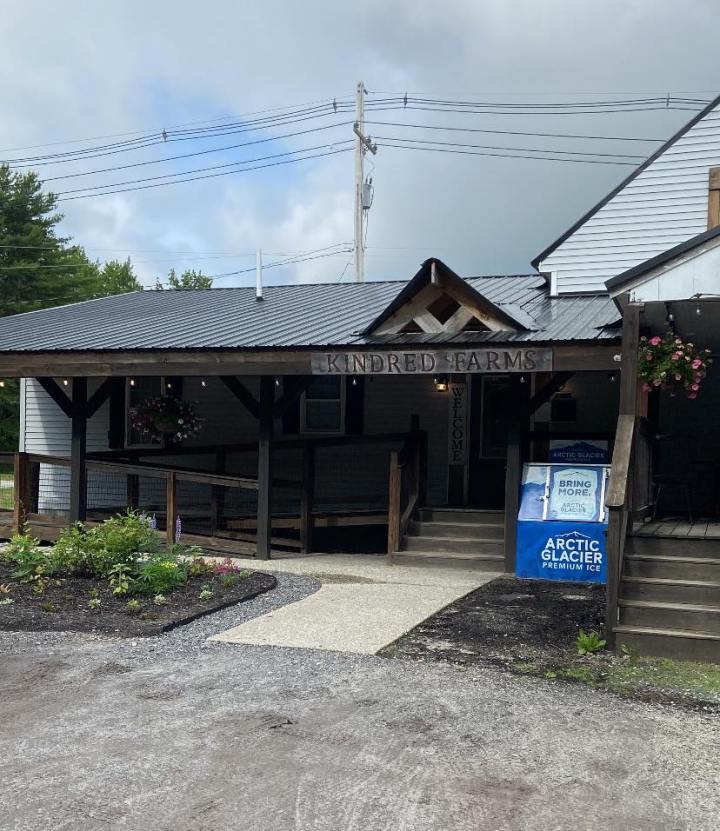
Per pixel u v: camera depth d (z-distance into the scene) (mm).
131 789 4199
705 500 11555
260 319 13391
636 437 8148
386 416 14133
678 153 13211
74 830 3791
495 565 10812
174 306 16328
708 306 7727
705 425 11703
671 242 13211
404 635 7262
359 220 28203
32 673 6184
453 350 10109
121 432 15617
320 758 4562
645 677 6078
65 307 17406
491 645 6914
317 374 10688
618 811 3977
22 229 42094
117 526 9648
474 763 4500
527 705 5426
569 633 7328
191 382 15250
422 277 10562
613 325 10344
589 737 4879
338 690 5715
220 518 13367
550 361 9750
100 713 5305
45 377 12258
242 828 3812
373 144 28484
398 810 3971
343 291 16656
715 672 6227
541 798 4098
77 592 8680
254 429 14906
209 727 5031
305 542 12773
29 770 4434
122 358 11562
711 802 4086
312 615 8031
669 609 6848
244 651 6742
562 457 11492
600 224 13648
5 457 13141
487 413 13570
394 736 4871
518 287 14914
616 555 6828
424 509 11984
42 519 12977
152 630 7312
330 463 14430
